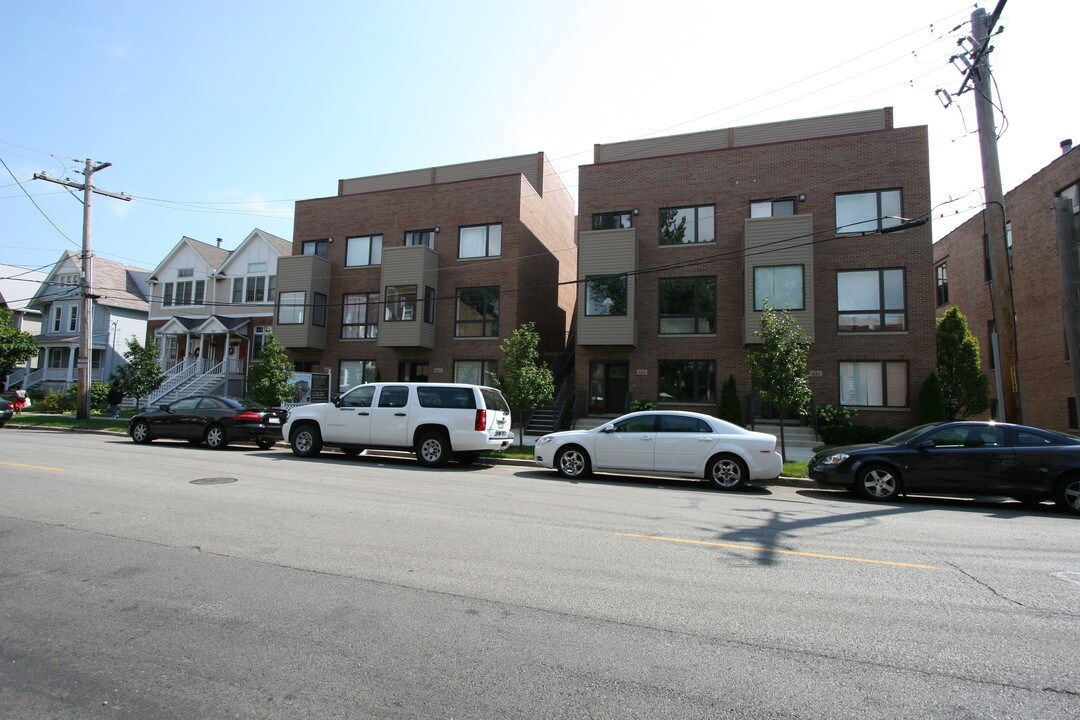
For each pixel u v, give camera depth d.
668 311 22.03
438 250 25.50
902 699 3.25
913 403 19.33
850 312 20.16
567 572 5.32
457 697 3.21
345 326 26.80
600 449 12.13
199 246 34.03
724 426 11.73
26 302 41.72
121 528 6.51
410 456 15.74
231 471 11.00
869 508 9.37
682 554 6.00
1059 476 9.43
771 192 21.30
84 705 3.10
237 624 4.10
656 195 22.50
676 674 3.50
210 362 31.78
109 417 26.20
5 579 4.90
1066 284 11.55
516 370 17.23
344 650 3.73
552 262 28.69
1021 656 3.80
